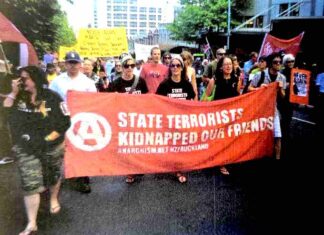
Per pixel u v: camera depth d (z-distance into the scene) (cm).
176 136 518
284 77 631
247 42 2161
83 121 481
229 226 414
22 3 1694
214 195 502
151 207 462
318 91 1101
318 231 403
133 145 503
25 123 382
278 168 611
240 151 561
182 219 430
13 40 659
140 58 1385
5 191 506
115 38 1273
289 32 1638
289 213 448
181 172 557
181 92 548
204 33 2720
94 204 470
